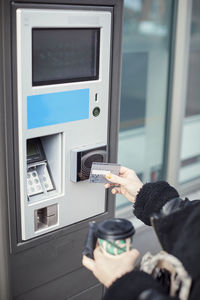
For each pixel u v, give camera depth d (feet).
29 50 4.66
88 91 5.47
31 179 5.44
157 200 4.16
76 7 5.03
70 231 5.84
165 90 12.07
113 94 5.81
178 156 12.52
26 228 5.26
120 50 5.72
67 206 5.70
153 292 2.78
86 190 5.88
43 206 5.40
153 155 12.46
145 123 11.93
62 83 5.17
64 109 5.25
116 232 3.47
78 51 5.26
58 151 5.48
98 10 5.29
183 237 3.17
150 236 11.01
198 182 13.66
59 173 5.56
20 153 4.94
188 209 3.35
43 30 4.83
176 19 11.36
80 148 5.57
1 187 4.88
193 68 12.39
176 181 12.77
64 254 5.90
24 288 5.58
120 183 5.21
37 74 4.91
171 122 12.24
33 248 5.48
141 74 11.37
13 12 4.46
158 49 11.52
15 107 4.76
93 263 3.66
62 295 6.16
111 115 5.88
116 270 3.38
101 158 5.80
